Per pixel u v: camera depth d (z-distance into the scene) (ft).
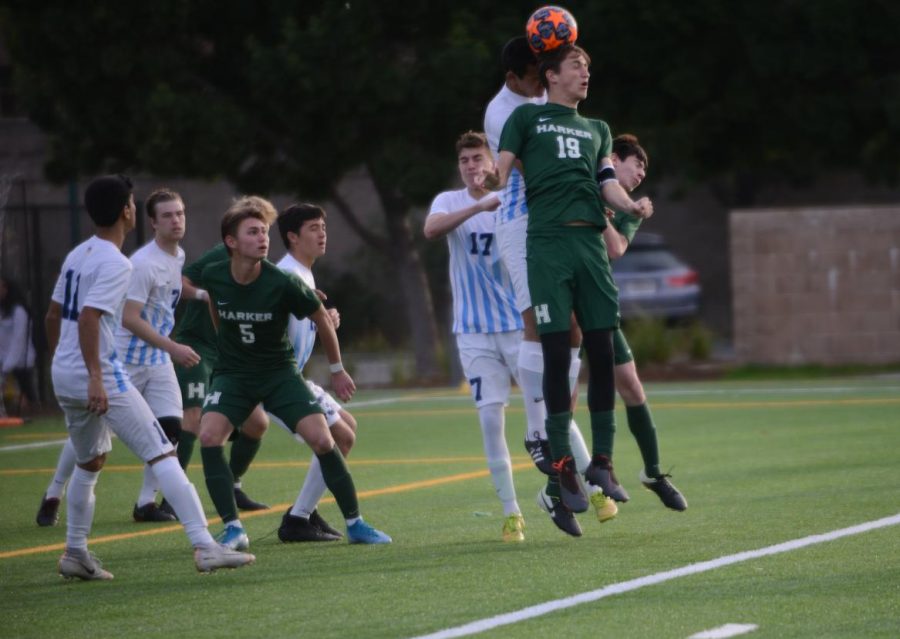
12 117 331.98
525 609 69.82
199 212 355.56
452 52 229.25
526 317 92.84
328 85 229.45
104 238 82.23
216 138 234.38
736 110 239.30
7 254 229.45
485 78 232.73
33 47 240.73
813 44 231.71
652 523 98.12
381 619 68.80
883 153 259.80
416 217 359.87
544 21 87.76
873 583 73.36
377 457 152.66
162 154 237.45
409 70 236.63
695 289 342.85
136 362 110.52
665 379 258.37
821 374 253.44
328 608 72.13
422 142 238.89
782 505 103.60
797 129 242.58
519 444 161.89
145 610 73.82
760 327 259.60
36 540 102.94
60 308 85.51
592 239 86.17
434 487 126.72
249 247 88.94
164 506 113.50
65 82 243.60
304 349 102.53
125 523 111.45
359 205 365.40
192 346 120.67
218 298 91.09
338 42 229.04
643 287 340.59
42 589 81.20
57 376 81.92
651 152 241.76
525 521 103.65
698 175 258.16
